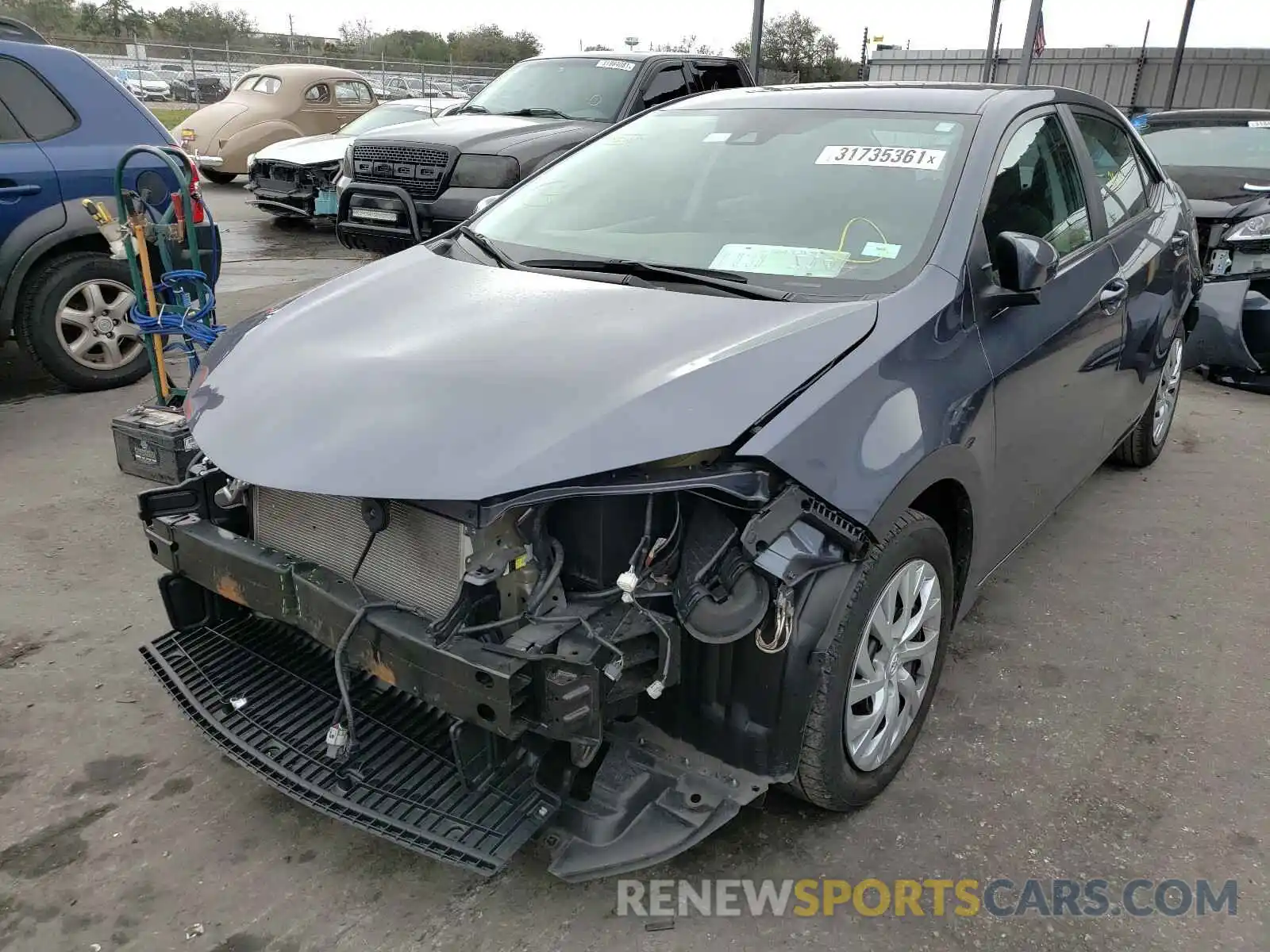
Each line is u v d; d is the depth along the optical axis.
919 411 2.41
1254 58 23.47
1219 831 2.56
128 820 2.55
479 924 2.25
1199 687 3.20
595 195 3.40
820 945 2.21
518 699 2.00
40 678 3.14
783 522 2.08
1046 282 2.84
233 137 14.59
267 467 2.18
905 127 3.20
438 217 7.68
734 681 2.24
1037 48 17.94
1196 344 6.36
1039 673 3.27
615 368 2.25
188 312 4.71
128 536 4.11
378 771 2.32
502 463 2.04
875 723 2.52
